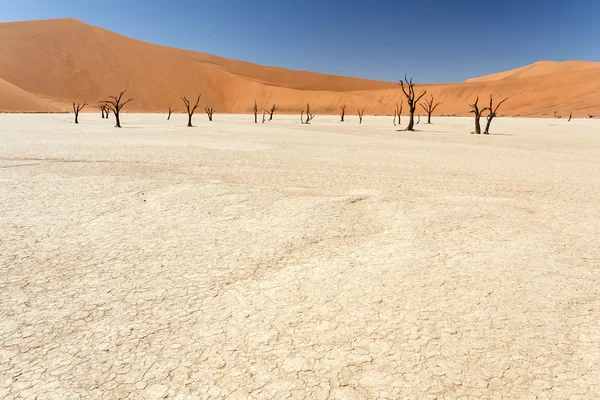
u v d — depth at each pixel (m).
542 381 3.31
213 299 4.67
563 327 4.09
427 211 8.53
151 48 176.62
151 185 10.91
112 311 4.41
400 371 3.42
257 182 11.59
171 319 4.25
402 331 4.00
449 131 40.56
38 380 3.33
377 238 6.78
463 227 7.41
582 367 3.48
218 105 158.62
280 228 7.26
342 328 4.06
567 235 6.98
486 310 4.41
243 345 3.79
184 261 5.76
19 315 4.31
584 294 4.78
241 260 5.80
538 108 120.94
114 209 8.45
